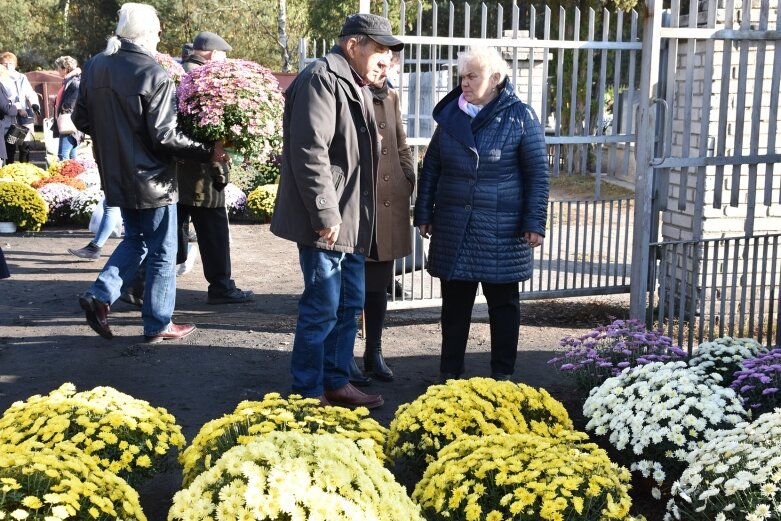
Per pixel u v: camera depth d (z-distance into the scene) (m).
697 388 3.60
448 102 4.74
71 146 14.27
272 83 5.51
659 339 4.80
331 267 4.13
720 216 6.32
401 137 4.90
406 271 6.91
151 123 5.06
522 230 4.56
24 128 13.55
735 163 5.92
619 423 3.53
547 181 4.54
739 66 5.88
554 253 9.41
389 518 2.45
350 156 4.07
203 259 6.81
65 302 6.80
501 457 2.90
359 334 5.96
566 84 15.61
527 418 3.60
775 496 2.69
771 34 5.81
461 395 3.46
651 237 6.50
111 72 5.07
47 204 10.97
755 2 6.32
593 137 6.41
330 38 33.47
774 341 6.10
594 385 4.54
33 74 23.08
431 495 2.81
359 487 2.47
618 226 6.56
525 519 2.70
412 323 6.43
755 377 4.12
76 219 11.15
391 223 4.79
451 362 4.81
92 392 3.30
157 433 3.22
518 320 4.72
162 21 35.50
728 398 3.65
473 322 6.51
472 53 4.50
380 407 4.51
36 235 10.16
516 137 4.51
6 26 44.28
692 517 2.90
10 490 2.42
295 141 3.92
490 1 24.09
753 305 5.86
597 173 6.50
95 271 8.08
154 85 5.06
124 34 5.16
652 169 5.89
